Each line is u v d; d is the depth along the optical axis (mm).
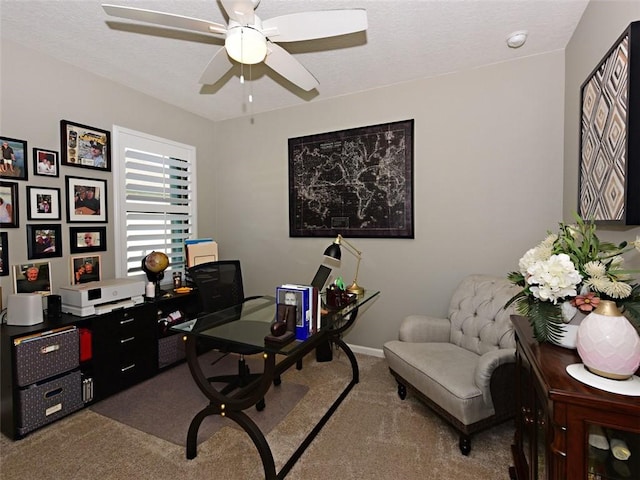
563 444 959
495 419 1776
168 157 3340
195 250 3322
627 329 973
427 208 2857
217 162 3918
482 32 2137
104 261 2793
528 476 1393
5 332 1924
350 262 3191
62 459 1729
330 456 1757
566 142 2305
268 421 2070
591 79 1743
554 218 2424
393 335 3033
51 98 2412
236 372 2779
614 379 978
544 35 2180
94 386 2244
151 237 3191
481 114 2633
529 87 2469
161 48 2330
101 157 2748
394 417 2109
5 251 2176
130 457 1745
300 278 3469
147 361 2613
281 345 1559
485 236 2658
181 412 2178
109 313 2342
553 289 1133
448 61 2531
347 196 3180
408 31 2123
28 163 2289
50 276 2408
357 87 2998
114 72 2688
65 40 2213
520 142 2514
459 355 2152
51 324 2066
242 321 1996
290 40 1658
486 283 2393
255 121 3648
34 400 1934
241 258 3793
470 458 1736
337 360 3031
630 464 927
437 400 1871
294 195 3445
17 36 2152
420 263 2906
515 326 1535
